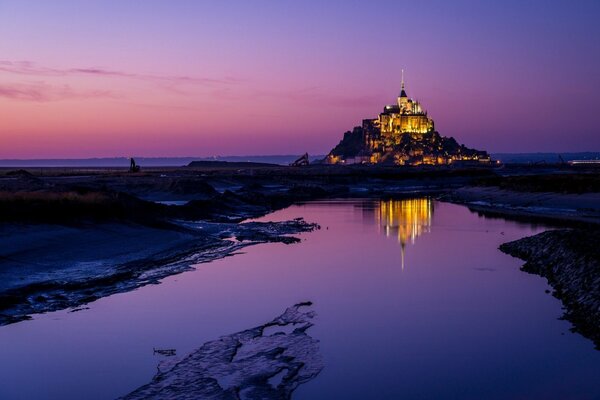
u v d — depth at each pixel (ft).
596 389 50.83
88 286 87.66
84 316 72.90
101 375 53.72
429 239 148.05
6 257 94.58
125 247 119.65
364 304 79.77
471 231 166.09
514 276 98.48
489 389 50.88
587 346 62.08
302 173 595.47
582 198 237.86
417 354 59.62
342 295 85.20
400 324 70.23
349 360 57.67
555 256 102.53
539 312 75.41
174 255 119.55
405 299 82.69
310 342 62.80
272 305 79.15
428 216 216.74
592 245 98.63
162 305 78.64
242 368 54.54
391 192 417.49
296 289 88.94
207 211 214.28
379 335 65.82
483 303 80.28
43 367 55.72
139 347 61.36
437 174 604.90
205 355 57.88
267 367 54.90
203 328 68.28
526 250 118.11
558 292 85.46
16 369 55.16
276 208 262.88
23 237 106.73
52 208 126.21
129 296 83.46
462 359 58.23
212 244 136.98
